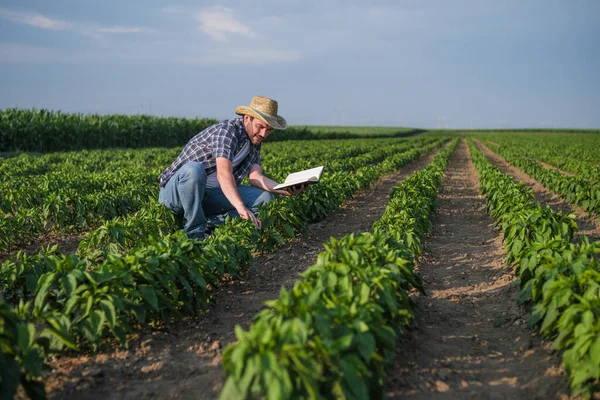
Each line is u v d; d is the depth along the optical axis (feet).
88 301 12.98
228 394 8.75
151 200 25.04
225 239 19.02
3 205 28.94
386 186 52.37
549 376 12.47
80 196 28.81
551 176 47.62
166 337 14.80
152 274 14.58
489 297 18.51
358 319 10.72
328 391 9.71
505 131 467.52
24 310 11.59
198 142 23.47
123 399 11.64
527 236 21.25
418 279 16.51
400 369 12.96
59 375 12.67
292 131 175.11
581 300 11.76
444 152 85.71
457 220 34.78
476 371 13.00
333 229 30.12
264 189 25.23
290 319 10.28
